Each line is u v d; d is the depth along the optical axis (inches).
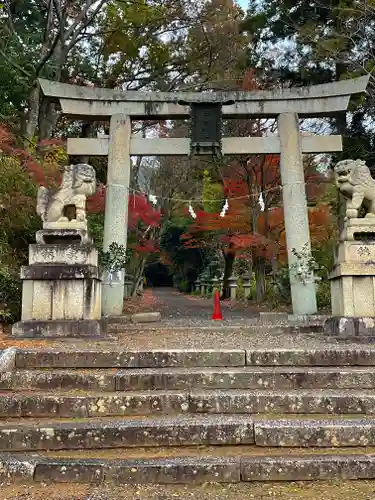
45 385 208.4
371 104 616.7
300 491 147.1
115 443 170.9
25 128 635.5
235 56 799.1
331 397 191.5
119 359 232.2
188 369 223.9
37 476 154.7
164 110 505.7
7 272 367.2
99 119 518.0
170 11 761.6
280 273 690.8
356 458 156.2
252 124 768.9
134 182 855.7
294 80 756.6
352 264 312.3
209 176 945.5
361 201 328.5
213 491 147.7
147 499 141.9
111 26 746.2
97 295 327.0
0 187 409.7
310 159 755.4
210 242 1030.4
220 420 178.2
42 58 621.9
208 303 970.7
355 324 300.5
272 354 235.3
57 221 326.6
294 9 717.9
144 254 878.4
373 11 549.3
